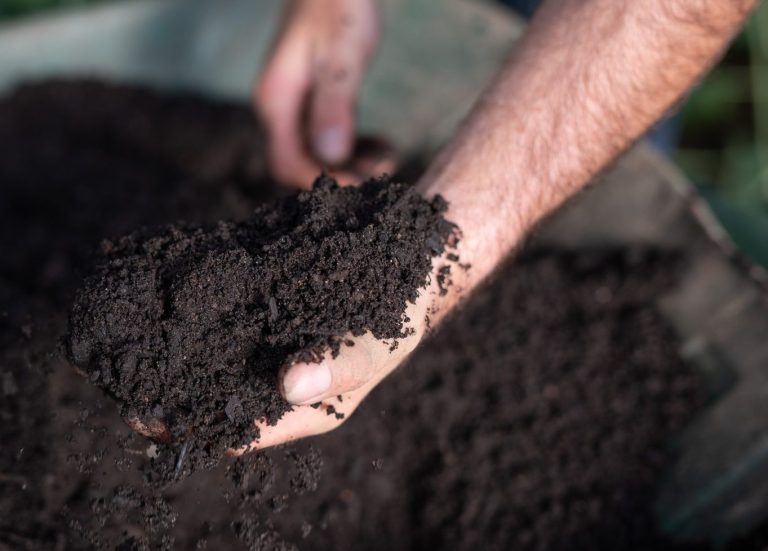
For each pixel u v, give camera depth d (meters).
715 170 0.95
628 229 0.64
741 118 0.97
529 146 0.46
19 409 0.48
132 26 0.74
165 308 0.40
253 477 0.42
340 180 0.62
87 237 0.66
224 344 0.40
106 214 0.68
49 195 0.70
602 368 0.61
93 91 0.75
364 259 0.41
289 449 0.43
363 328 0.40
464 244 0.44
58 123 0.75
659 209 0.62
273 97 0.69
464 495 0.56
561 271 0.65
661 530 0.58
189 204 0.68
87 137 0.75
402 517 0.56
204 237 0.42
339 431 0.56
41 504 0.46
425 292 0.42
